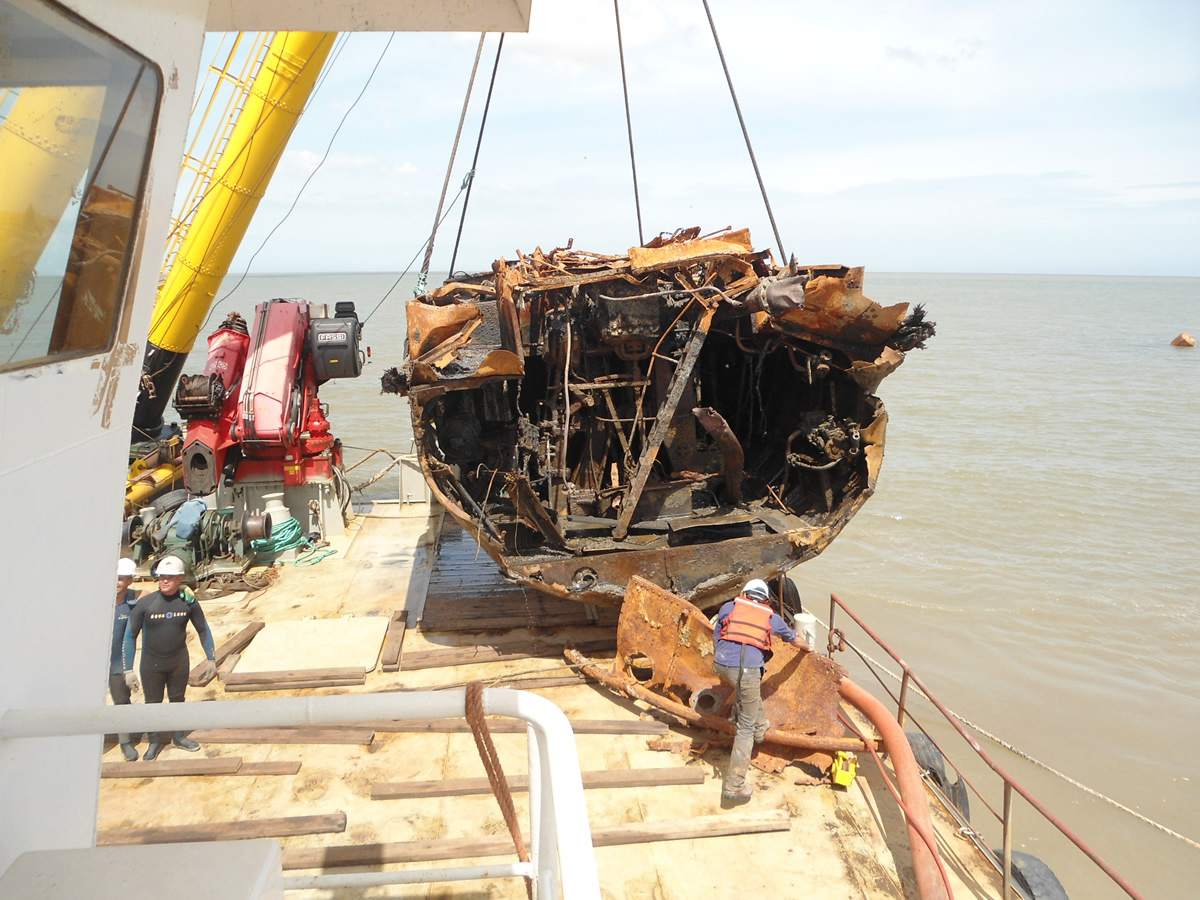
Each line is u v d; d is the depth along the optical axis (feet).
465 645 25.66
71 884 5.75
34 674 6.95
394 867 15.74
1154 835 29.66
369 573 32.12
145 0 7.61
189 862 5.97
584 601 23.59
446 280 31.68
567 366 24.77
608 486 27.53
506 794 6.72
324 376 34.63
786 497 28.14
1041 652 41.83
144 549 31.45
